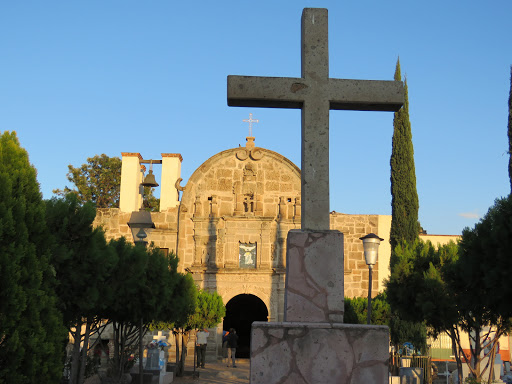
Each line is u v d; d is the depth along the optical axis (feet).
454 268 41.24
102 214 96.99
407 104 98.73
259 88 21.56
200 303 72.38
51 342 30.35
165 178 100.63
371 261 49.96
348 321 75.31
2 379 27.45
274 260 93.86
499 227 34.68
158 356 61.31
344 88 21.83
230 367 83.71
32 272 29.94
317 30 22.29
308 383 18.72
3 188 29.71
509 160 58.18
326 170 21.15
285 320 19.80
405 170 95.35
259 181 96.89
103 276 38.50
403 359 64.18
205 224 95.09
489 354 50.39
